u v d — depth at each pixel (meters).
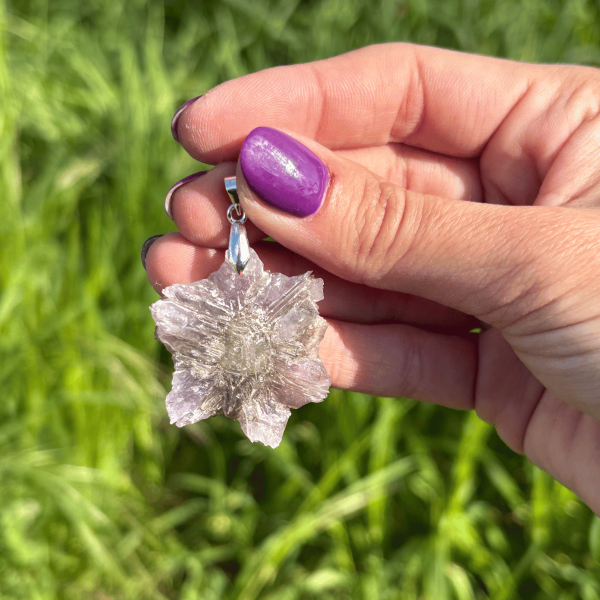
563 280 0.10
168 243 0.13
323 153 0.11
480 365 0.14
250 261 0.12
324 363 0.14
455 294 0.11
